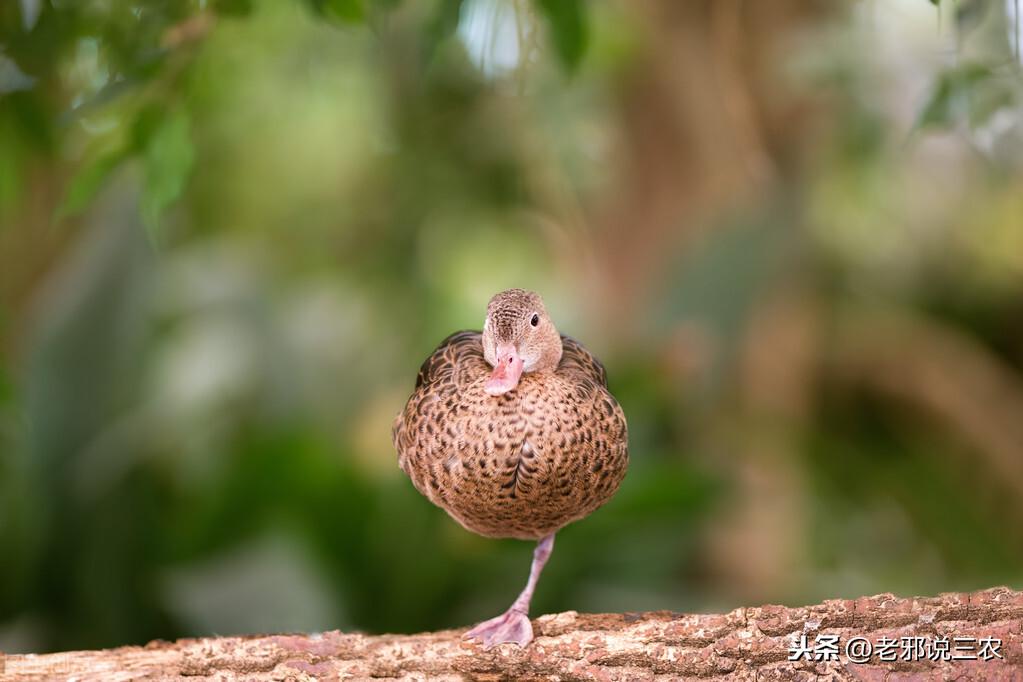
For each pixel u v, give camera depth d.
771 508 13.55
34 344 11.12
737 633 5.77
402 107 15.09
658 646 5.79
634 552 11.94
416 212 16.25
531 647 5.88
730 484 11.63
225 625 9.92
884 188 13.68
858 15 11.29
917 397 16.95
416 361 16.36
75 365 11.06
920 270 17.94
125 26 6.32
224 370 14.06
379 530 11.13
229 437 13.05
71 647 10.71
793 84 12.16
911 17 12.84
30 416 10.84
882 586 14.54
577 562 11.25
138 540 11.02
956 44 6.63
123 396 11.17
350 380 15.05
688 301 12.38
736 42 12.81
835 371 16.91
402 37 13.22
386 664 5.91
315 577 10.41
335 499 11.02
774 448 13.66
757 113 13.18
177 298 14.41
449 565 11.18
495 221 17.27
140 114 6.20
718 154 13.22
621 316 14.41
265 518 11.04
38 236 15.98
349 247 18.22
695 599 11.66
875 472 17.25
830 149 12.88
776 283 12.83
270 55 13.45
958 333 18.33
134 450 10.94
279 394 13.96
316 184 17.97
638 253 14.30
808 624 5.77
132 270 11.40
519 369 5.88
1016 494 16.62
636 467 11.45
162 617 10.84
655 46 13.49
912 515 17.03
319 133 17.19
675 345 13.05
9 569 10.83
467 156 15.60
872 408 17.44
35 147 6.80
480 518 6.29
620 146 14.27
